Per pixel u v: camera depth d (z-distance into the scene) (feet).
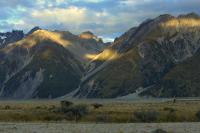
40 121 262.06
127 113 298.56
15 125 222.89
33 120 268.62
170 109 362.33
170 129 200.75
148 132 182.29
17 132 179.83
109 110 348.59
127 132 182.91
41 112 302.86
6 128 200.64
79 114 279.08
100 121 265.75
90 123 245.65
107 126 219.20
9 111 336.70
